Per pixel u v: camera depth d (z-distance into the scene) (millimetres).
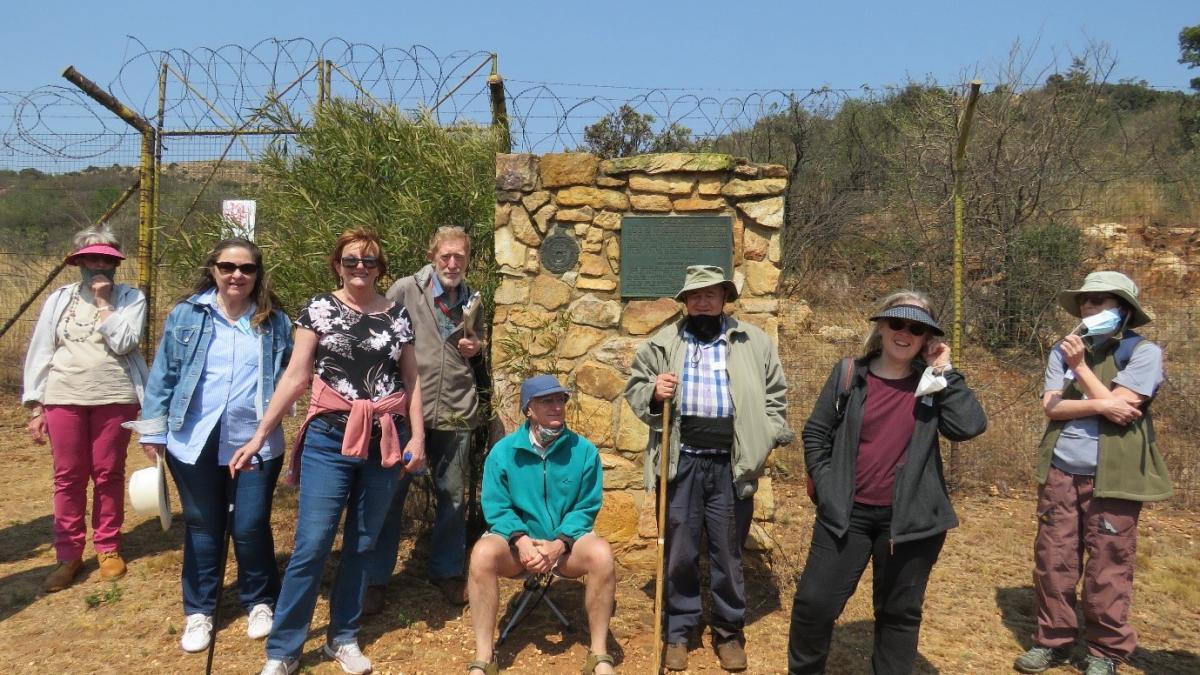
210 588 3863
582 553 3566
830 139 13242
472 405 4242
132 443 7238
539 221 4699
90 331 4383
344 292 3658
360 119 5156
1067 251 8477
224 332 3828
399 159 5090
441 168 5031
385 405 3559
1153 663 3859
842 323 10016
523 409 3777
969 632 4141
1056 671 3738
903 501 3086
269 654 3484
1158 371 3592
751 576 4621
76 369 4340
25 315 9078
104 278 4367
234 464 3412
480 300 4207
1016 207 9430
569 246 4684
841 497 3182
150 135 7125
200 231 5465
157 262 7152
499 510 3697
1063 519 3736
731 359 3811
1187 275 8023
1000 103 10078
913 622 3186
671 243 4586
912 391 3199
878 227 12102
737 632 3797
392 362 3625
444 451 4223
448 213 5133
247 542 3820
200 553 3803
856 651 3902
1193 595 4492
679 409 3754
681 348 3846
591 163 4637
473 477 5031
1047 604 3770
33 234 9367
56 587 4352
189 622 3828
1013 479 6422
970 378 7785
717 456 3758
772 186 4539
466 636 3938
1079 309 3869
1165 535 5469
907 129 11273
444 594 4316
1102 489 3580
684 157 4555
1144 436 3600
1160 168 9000
